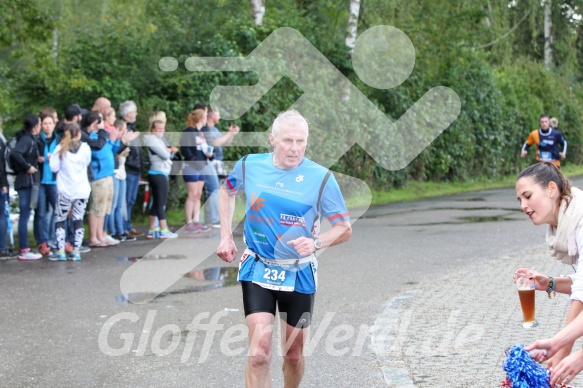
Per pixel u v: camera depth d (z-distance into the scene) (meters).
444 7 25.36
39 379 6.21
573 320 4.17
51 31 17.19
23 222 11.63
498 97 28.67
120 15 18.97
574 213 4.30
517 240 13.34
